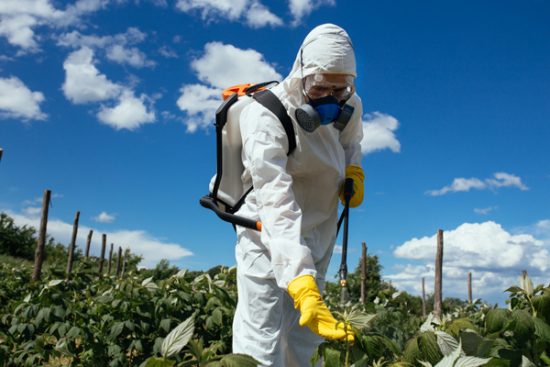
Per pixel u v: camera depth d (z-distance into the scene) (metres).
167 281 5.00
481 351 1.64
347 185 2.48
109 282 6.62
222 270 5.77
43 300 4.75
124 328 4.37
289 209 2.06
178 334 1.37
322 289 2.62
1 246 25.06
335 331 1.68
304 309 1.79
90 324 4.48
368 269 13.78
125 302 4.42
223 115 2.37
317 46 2.14
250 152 2.19
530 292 2.17
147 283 4.75
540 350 1.95
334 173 2.43
